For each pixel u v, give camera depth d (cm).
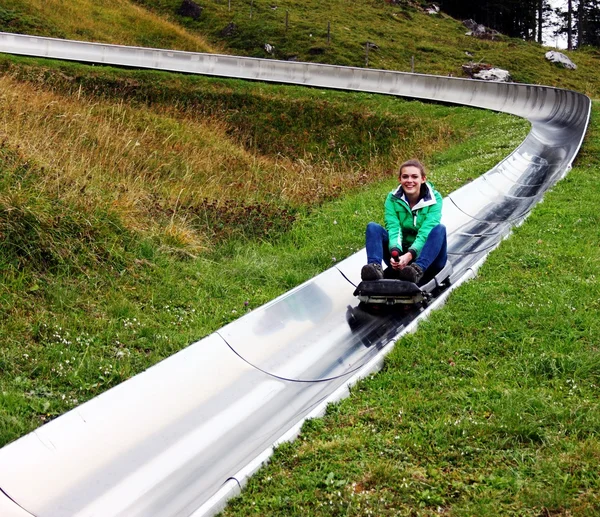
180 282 815
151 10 4428
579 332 578
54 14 3591
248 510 388
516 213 1171
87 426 435
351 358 611
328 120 2606
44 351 626
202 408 493
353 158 2419
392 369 545
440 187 1274
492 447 422
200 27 4344
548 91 2478
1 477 384
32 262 755
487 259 816
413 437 438
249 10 4562
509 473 397
